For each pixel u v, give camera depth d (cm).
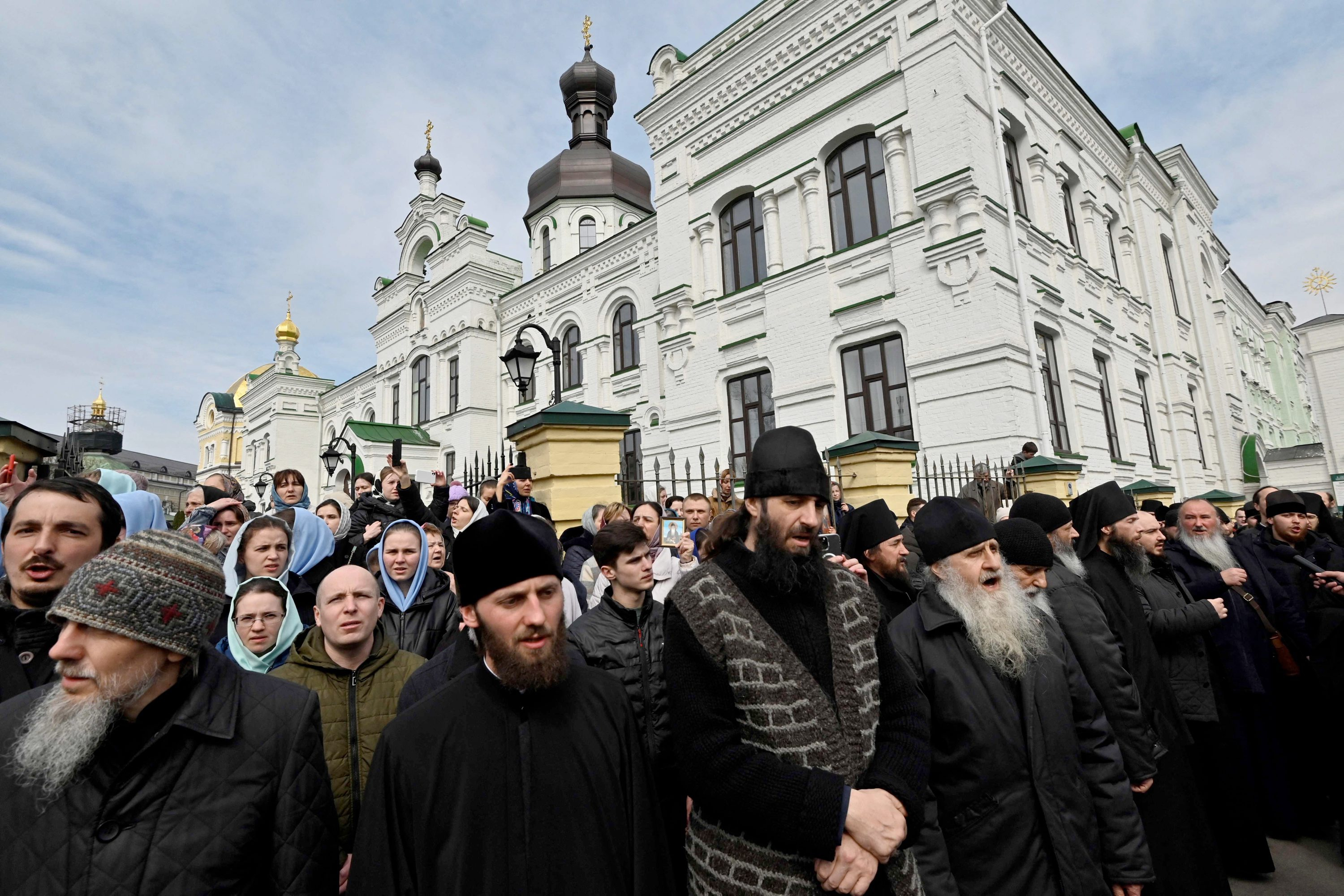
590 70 2717
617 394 1950
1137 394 1527
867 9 1228
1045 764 223
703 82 1489
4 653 197
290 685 183
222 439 4353
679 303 1509
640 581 288
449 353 2483
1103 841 233
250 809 161
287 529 346
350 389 3247
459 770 163
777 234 1357
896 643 249
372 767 164
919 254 1134
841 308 1223
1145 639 306
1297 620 401
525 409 2286
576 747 172
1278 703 420
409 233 2805
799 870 169
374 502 551
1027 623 240
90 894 144
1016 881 214
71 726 146
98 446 1576
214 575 168
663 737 256
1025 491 952
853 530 352
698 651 181
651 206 2689
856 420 1222
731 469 757
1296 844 391
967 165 1077
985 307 1044
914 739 187
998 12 1202
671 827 247
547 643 171
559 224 2547
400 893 154
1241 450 2025
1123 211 1702
